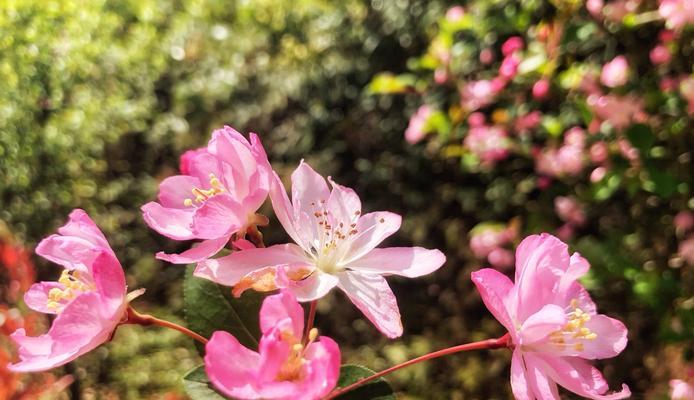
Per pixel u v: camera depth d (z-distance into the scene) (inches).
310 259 42.8
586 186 133.6
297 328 34.1
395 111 195.6
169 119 207.3
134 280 192.7
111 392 163.8
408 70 195.2
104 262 37.6
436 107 179.8
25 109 156.6
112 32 188.5
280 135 209.2
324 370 33.0
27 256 144.9
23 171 157.8
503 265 140.9
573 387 39.6
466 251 179.5
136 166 205.5
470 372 160.2
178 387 160.6
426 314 178.7
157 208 42.2
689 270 115.2
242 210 40.6
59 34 162.6
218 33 219.8
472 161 143.3
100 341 38.0
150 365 169.0
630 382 144.9
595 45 135.5
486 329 168.9
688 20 101.4
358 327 177.3
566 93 126.4
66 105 167.9
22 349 38.1
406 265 43.2
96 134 178.1
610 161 113.7
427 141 189.3
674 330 106.1
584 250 118.6
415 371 162.1
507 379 159.2
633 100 108.2
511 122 139.6
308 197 45.2
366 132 200.1
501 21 153.6
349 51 204.5
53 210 168.9
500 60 164.7
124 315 38.7
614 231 128.0
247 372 33.2
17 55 154.1
